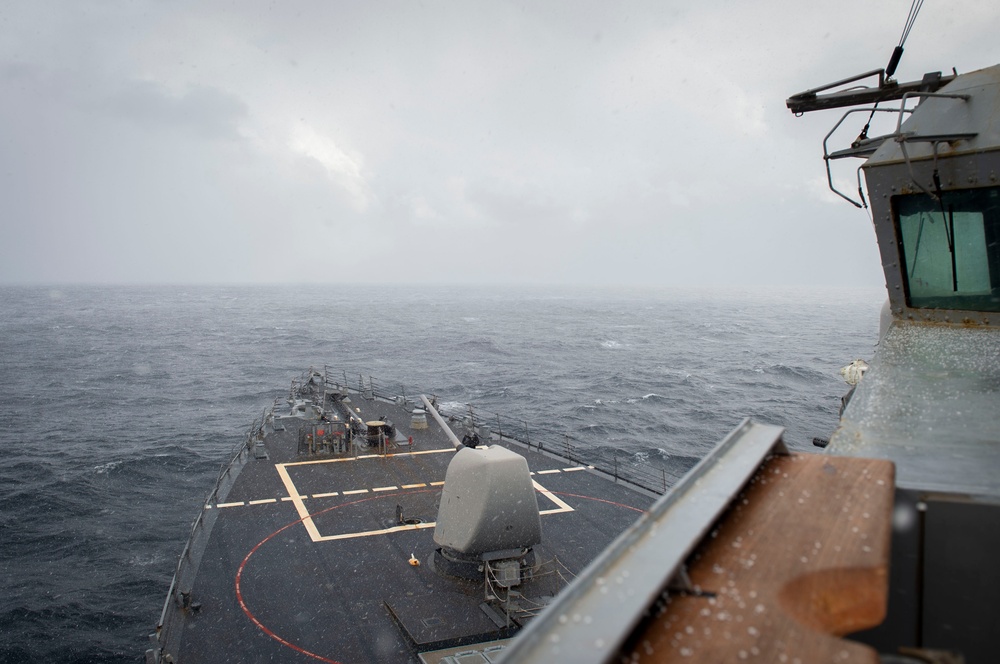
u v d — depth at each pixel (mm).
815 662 1698
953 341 6664
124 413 58656
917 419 4332
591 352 99062
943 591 2848
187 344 111500
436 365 86438
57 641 22875
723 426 51625
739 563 2201
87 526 32562
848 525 2436
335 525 20312
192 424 54562
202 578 16859
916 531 2902
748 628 1860
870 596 2047
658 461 42906
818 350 100250
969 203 7137
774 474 2982
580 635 1641
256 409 61156
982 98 7258
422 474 25406
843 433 4180
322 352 100812
